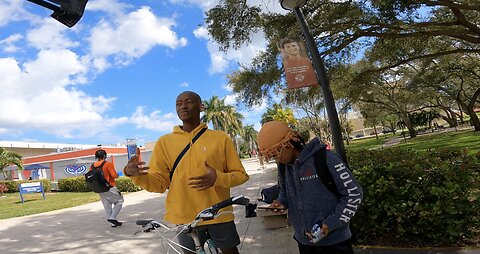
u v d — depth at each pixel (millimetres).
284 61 5129
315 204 2473
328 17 11656
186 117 3219
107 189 7965
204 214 2494
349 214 2359
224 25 11656
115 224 8148
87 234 7684
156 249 5902
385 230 4809
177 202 3148
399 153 6832
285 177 2725
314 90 14594
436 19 14836
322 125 40469
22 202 18609
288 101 15344
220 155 3201
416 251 4375
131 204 12195
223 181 2912
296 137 2578
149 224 2684
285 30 11750
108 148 46719
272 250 5246
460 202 4305
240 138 87062
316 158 2479
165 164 3270
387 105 41125
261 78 12508
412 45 14719
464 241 4480
